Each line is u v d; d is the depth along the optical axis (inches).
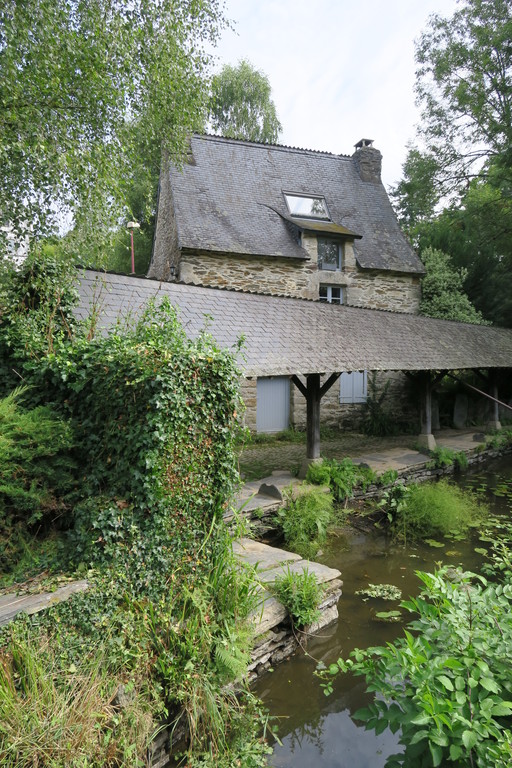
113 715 113.2
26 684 107.8
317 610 175.2
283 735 138.3
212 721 125.2
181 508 160.6
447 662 97.3
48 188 184.7
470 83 654.5
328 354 312.8
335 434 521.7
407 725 104.6
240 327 289.7
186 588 148.2
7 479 162.1
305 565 201.9
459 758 92.0
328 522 274.5
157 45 231.9
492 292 627.8
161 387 152.6
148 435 152.0
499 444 475.5
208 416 170.6
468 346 460.1
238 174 540.1
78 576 144.7
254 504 262.8
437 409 569.6
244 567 166.7
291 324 325.1
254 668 156.9
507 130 606.5
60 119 188.5
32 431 170.4
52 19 180.4
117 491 163.0
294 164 587.5
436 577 121.3
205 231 461.4
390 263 544.1
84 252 206.4
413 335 417.1
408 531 283.7
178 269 458.3
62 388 191.2
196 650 132.8
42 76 178.2
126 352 164.9
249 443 457.1
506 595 116.8
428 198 754.8
